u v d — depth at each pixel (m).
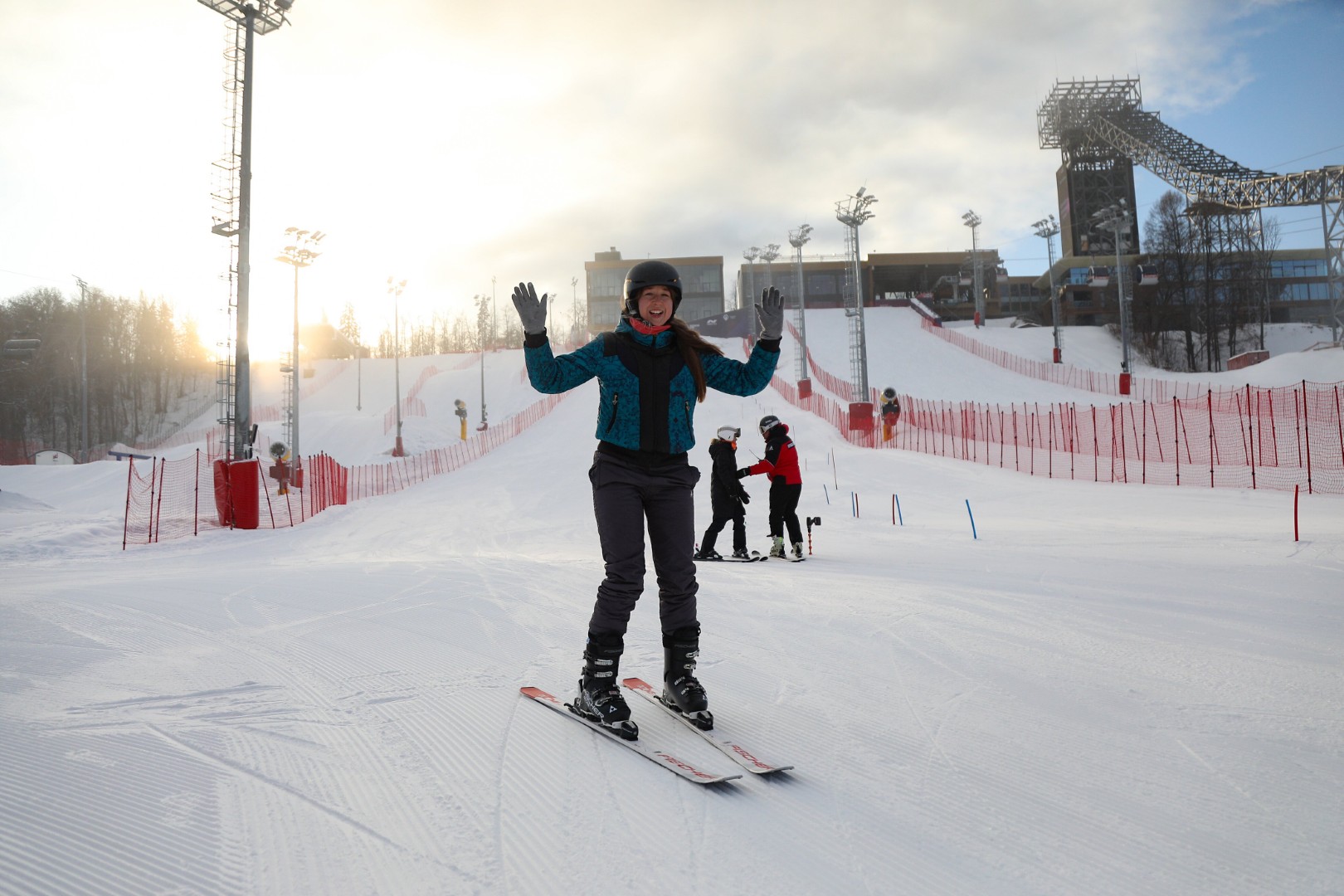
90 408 73.19
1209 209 64.06
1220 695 2.96
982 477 21.00
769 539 12.34
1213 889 1.59
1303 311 87.75
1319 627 4.13
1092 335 68.75
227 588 6.25
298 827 1.89
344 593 5.91
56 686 3.18
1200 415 27.53
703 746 2.49
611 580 2.76
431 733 2.61
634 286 2.82
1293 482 15.79
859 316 33.47
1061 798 2.06
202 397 84.44
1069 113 76.12
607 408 2.80
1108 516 13.09
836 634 4.17
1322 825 1.88
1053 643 3.87
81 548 14.91
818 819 1.94
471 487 27.23
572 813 1.98
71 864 1.68
